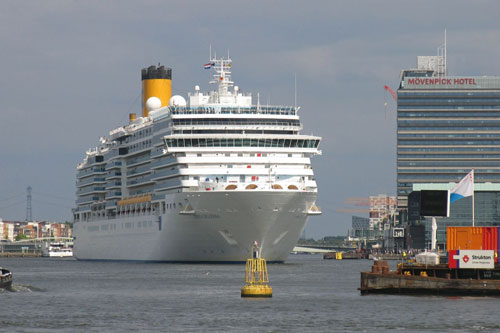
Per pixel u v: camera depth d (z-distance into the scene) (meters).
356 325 188.62
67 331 181.50
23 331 181.50
